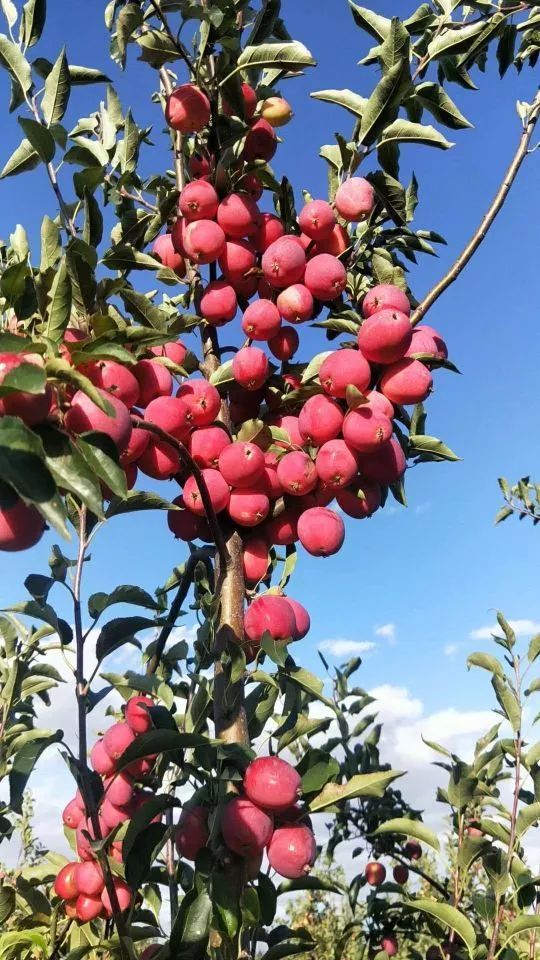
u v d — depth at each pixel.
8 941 0.73
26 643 1.04
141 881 0.60
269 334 0.76
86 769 0.58
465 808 1.03
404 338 0.68
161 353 0.76
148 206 0.85
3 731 0.96
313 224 0.76
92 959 0.77
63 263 0.51
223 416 0.76
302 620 0.72
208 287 0.79
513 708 1.01
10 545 0.47
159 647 0.83
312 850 0.63
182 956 0.54
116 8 0.84
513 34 0.99
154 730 0.57
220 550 0.68
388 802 1.22
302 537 0.71
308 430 0.70
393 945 1.12
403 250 0.83
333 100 0.82
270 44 0.77
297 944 0.65
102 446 0.48
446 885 1.24
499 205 0.75
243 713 0.64
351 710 1.29
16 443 0.40
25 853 1.28
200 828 0.65
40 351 0.46
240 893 0.58
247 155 0.84
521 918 0.87
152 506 0.64
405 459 0.74
